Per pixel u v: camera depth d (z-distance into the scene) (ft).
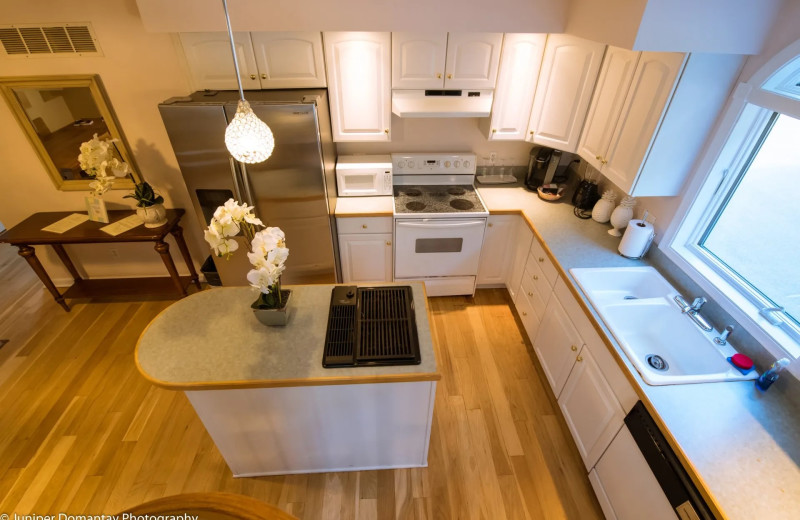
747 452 4.49
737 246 6.20
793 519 3.92
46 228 9.23
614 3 5.51
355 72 8.19
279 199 8.42
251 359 5.34
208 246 11.02
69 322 10.11
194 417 7.92
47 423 7.77
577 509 6.61
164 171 9.71
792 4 4.78
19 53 7.99
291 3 6.85
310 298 6.37
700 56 5.39
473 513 6.54
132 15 7.73
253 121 4.65
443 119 9.99
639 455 5.26
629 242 7.52
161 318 5.93
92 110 8.76
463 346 9.61
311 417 5.91
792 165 5.27
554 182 10.48
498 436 7.66
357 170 9.61
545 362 8.42
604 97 7.32
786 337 5.25
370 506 6.61
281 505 6.60
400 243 9.75
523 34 7.91
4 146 9.02
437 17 7.10
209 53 7.81
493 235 9.95
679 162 6.45
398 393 5.65
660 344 6.66
